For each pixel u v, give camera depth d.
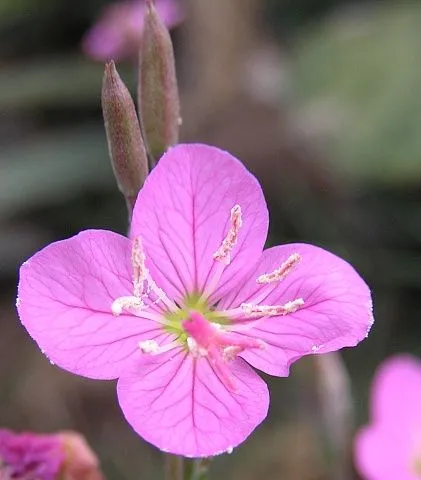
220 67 0.20
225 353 0.09
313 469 0.14
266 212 0.09
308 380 0.11
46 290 0.09
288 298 0.09
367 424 0.15
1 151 0.20
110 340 0.09
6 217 0.19
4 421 0.16
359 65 0.20
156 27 0.10
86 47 0.18
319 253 0.09
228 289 0.10
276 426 0.15
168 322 0.09
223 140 0.19
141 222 0.09
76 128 0.21
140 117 0.10
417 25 0.20
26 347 0.17
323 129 0.19
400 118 0.19
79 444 0.10
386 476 0.13
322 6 0.23
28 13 0.22
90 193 0.19
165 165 0.09
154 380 0.09
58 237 0.20
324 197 0.18
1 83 0.20
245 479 0.14
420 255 0.18
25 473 0.10
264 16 0.22
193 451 0.09
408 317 0.17
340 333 0.09
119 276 0.09
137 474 0.15
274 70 0.21
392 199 0.18
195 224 0.09
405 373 0.13
